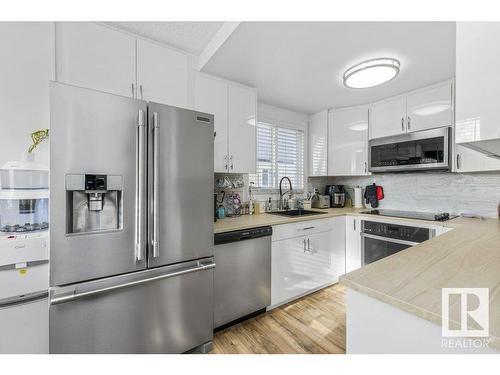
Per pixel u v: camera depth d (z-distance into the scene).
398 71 1.85
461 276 0.81
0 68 1.38
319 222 2.48
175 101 1.84
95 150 1.18
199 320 1.57
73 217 1.21
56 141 1.10
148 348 1.37
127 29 1.65
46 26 1.48
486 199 2.22
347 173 2.93
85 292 1.15
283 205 2.98
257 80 2.19
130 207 1.28
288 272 2.22
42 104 1.48
